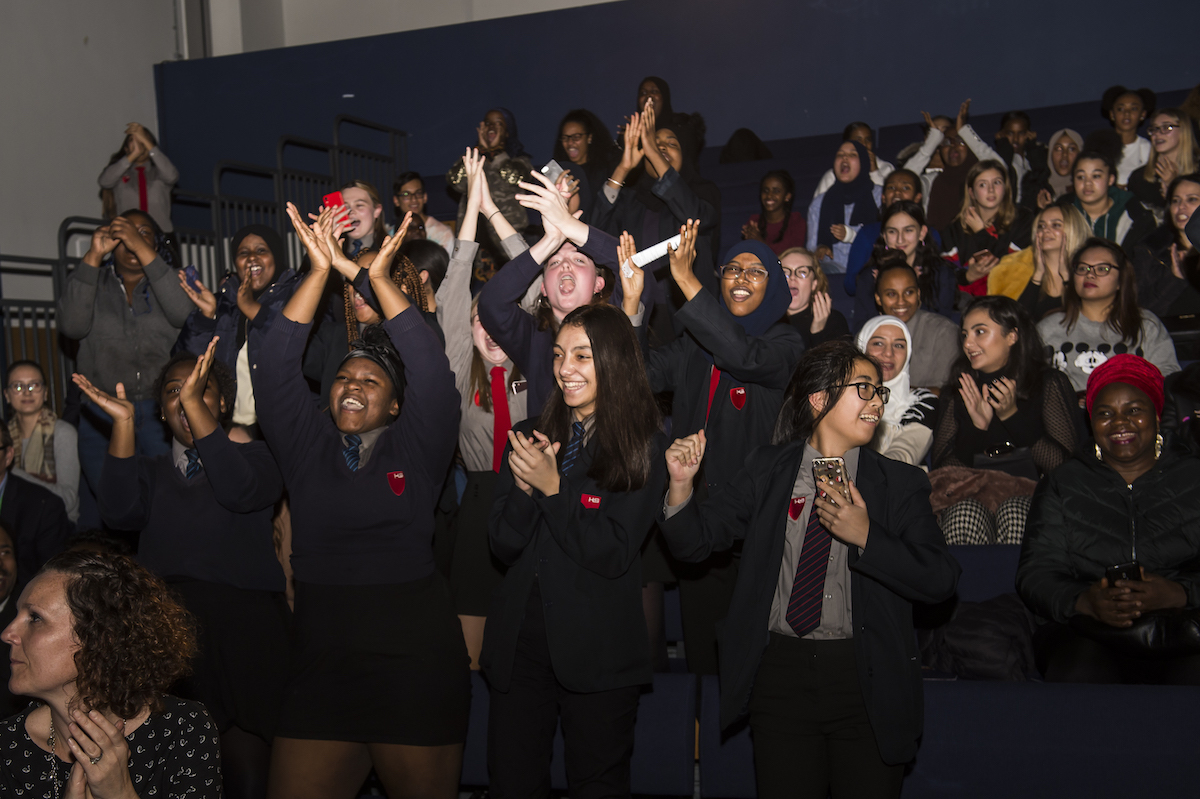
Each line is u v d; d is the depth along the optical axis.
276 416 2.25
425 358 2.29
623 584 2.15
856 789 1.98
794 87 8.45
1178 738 2.27
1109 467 2.87
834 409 2.11
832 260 6.38
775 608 2.08
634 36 8.74
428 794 2.18
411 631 2.20
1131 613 2.55
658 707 2.50
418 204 6.70
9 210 7.40
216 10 9.72
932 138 7.05
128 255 4.24
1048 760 2.33
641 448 2.14
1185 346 4.59
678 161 4.91
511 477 2.29
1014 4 7.93
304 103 9.26
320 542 2.23
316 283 2.31
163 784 1.75
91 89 8.34
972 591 3.15
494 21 8.99
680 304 4.14
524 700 2.17
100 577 1.69
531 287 3.20
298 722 2.14
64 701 1.70
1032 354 3.64
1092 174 5.49
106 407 2.50
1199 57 7.52
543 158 8.95
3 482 3.41
